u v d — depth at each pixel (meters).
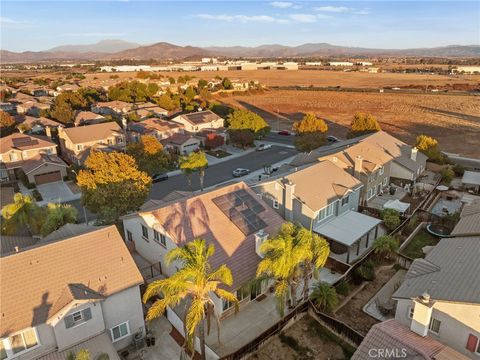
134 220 33.56
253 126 82.12
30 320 20.41
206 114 95.44
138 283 23.95
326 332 25.81
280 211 39.06
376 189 50.72
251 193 35.00
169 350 24.52
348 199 41.47
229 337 25.48
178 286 19.30
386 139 58.91
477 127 96.25
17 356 20.52
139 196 40.62
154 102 131.75
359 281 31.42
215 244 28.48
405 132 93.12
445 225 40.53
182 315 25.55
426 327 20.19
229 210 31.84
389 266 33.69
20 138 66.75
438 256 26.25
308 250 23.66
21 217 34.31
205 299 20.66
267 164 70.75
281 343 24.91
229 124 85.88
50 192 56.94
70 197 54.91
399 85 194.25
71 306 21.02
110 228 26.14
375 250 33.88
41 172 59.53
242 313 27.91
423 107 128.88
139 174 41.91
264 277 25.45
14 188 58.72
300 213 37.09
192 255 20.25
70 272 22.89
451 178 55.66
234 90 175.12
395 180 54.41
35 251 23.03
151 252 32.25
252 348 23.70
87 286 22.56
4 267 21.78
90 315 22.20
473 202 36.72
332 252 36.81
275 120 117.81
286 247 23.16
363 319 27.14
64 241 24.12
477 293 20.39
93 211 40.28
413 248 37.16
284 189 37.88
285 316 25.62
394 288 30.55
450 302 20.28
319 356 23.81
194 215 30.19
